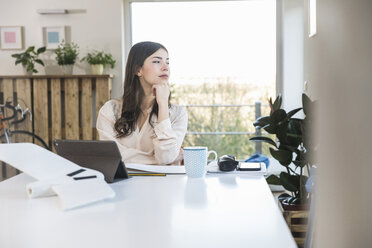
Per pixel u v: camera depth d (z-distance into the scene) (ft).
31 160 3.43
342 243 0.56
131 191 3.43
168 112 5.73
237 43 14.43
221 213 2.64
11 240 2.09
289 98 13.78
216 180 3.97
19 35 14.49
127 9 14.61
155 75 5.93
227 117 14.67
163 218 2.52
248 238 2.09
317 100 0.64
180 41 14.61
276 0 14.14
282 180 7.91
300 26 13.65
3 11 14.51
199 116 14.74
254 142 14.62
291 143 7.87
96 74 13.87
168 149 5.38
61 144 3.99
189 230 2.25
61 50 14.30
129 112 6.04
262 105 14.47
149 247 1.95
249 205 2.87
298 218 7.25
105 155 3.89
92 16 14.35
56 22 14.42
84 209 2.79
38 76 13.84
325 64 0.61
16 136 13.96
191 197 3.17
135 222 2.43
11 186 3.65
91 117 13.91
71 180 3.22
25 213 2.69
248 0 14.26
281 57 14.16
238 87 14.56
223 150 14.78
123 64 14.62
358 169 0.55
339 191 0.57
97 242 2.04
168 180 3.99
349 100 0.56
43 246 1.98
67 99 13.93
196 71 14.62
